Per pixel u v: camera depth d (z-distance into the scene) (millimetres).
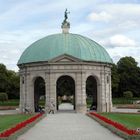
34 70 94250
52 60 91688
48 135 42219
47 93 92000
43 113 80938
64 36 98062
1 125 55625
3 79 165000
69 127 52062
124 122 59562
